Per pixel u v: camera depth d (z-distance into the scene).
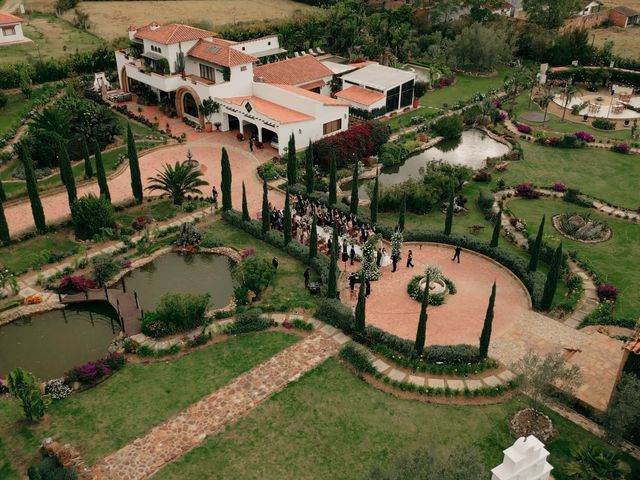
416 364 38.16
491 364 38.22
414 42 117.56
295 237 54.34
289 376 37.81
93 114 72.38
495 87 100.56
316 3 153.62
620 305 45.56
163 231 54.47
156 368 38.69
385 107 84.31
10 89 89.75
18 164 67.50
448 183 60.66
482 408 35.41
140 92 88.12
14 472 31.11
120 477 30.84
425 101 93.25
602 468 29.41
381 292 46.91
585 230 55.66
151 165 69.12
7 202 59.44
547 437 33.09
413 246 53.31
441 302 45.38
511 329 42.53
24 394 33.09
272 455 32.25
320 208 59.03
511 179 67.75
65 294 45.97
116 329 43.78
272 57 96.88
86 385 37.00
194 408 35.31
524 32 115.06
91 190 63.12
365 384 37.25
